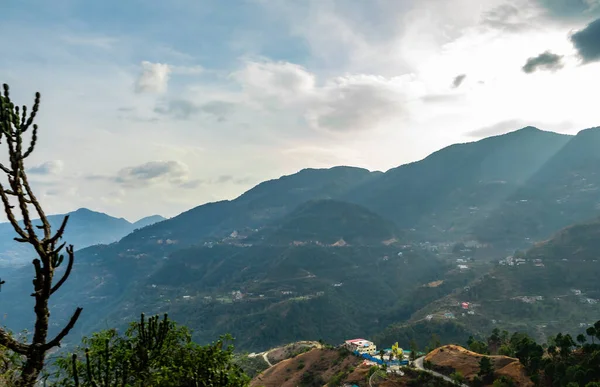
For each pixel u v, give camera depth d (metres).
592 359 68.38
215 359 16.08
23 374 11.44
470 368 87.81
